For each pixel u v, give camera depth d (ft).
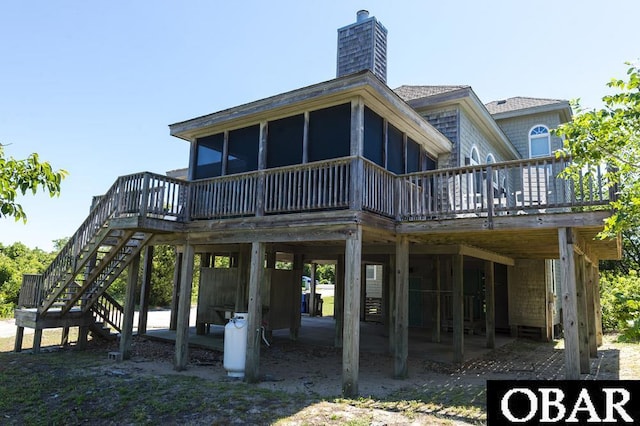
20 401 18.30
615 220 13.73
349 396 18.83
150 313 63.72
